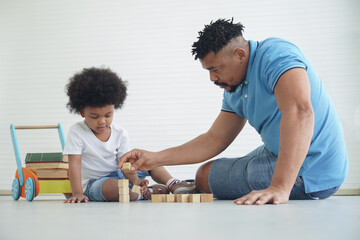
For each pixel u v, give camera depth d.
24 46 4.32
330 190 1.55
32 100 4.26
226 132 1.76
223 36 1.45
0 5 4.38
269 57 1.40
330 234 0.57
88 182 1.92
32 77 4.28
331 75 3.83
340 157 1.54
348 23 3.86
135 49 4.18
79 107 1.78
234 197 1.63
